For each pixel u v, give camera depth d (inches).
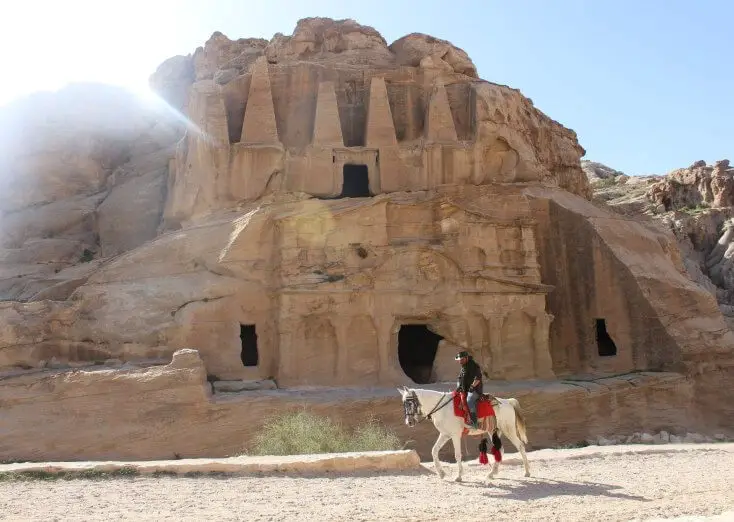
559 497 510.9
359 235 1112.2
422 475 603.8
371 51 1486.2
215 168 1244.5
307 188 1254.3
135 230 1471.5
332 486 545.3
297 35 1498.5
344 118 1373.0
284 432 788.0
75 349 1002.1
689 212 2439.7
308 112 1343.5
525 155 1385.3
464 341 1132.5
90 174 1636.3
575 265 1296.8
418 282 1127.0
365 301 1093.1
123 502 487.8
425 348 1348.4
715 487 553.9
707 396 1187.3
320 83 1318.9
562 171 1685.5
